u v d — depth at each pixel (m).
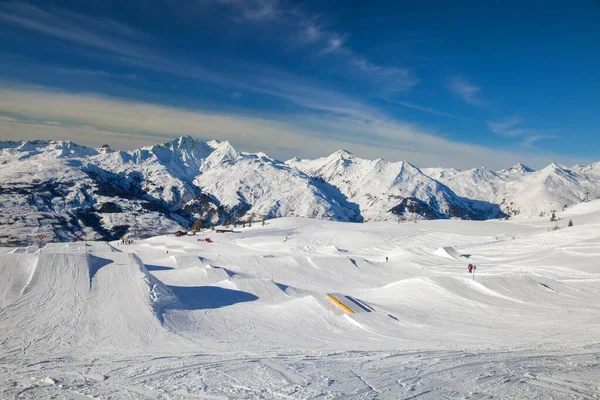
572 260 73.31
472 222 199.25
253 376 20.48
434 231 167.75
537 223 185.50
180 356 27.45
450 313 42.84
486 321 39.16
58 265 48.91
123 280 47.41
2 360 27.11
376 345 31.00
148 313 40.06
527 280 55.69
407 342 31.95
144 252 127.56
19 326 35.72
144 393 17.86
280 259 92.25
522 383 18.09
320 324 39.03
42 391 18.41
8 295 42.28
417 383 18.55
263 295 54.00
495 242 120.12
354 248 140.38
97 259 53.44
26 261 49.38
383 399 16.36
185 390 18.14
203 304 47.94
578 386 17.50
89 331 35.28
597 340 30.45
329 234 167.00
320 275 81.38
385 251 129.50
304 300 45.19
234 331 37.09
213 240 163.62
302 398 16.70
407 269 87.38
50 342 32.31
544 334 33.25
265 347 30.95
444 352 26.47
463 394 16.70
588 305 45.38
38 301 41.41
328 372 21.11
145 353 29.20
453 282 54.69
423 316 41.69
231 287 56.22
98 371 22.89
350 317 39.94
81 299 42.50
